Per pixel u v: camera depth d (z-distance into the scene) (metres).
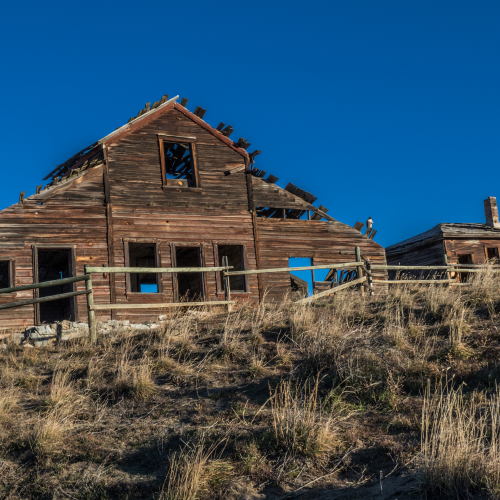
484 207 27.75
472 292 11.26
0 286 20.20
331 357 8.00
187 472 5.45
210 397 7.73
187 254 21.64
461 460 5.00
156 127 18.77
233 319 11.70
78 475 6.06
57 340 11.74
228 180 19.48
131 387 8.16
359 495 5.16
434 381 7.25
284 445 6.05
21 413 7.74
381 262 21.03
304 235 20.11
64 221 16.70
